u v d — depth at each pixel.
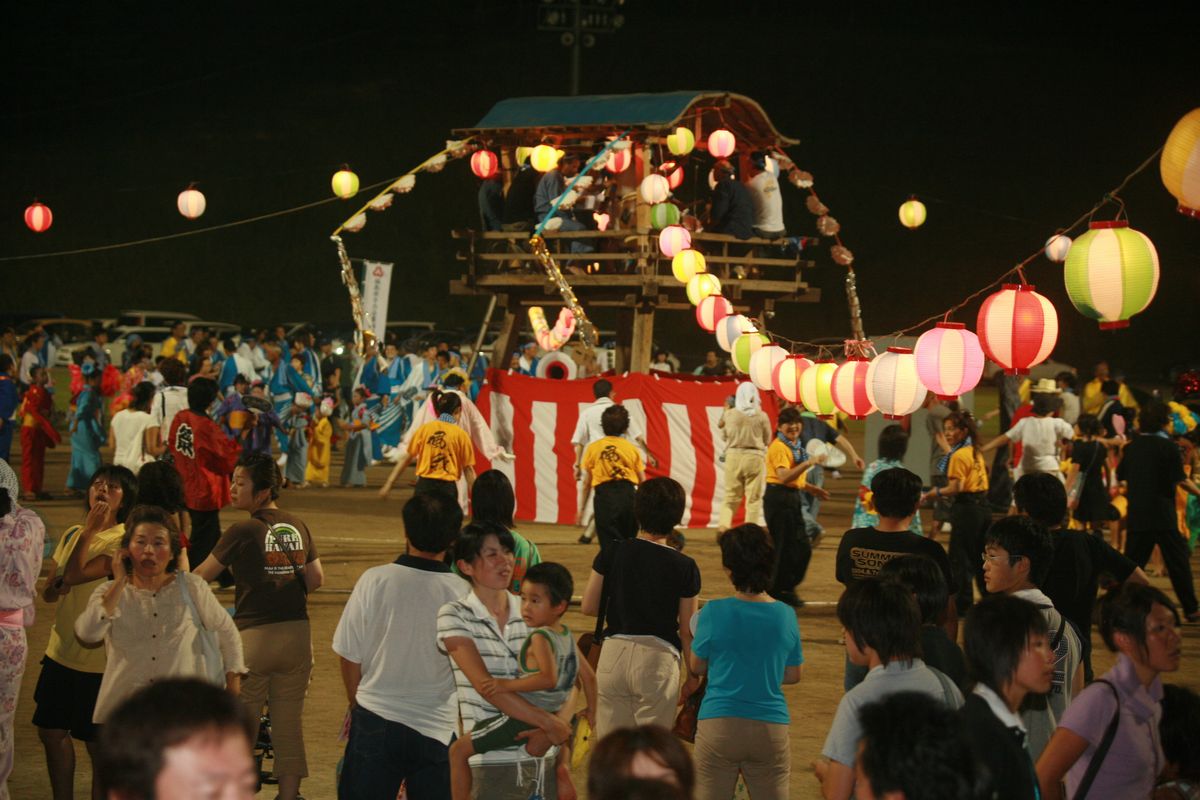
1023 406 16.12
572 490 15.85
